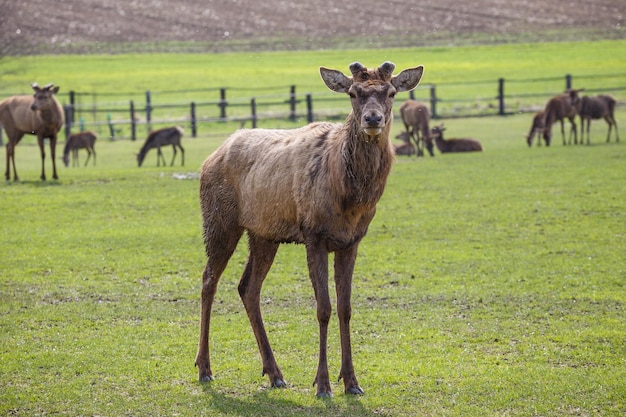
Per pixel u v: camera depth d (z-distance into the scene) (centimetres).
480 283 4669
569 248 5391
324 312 3080
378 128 2908
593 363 3375
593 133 12656
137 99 18125
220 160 3497
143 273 5038
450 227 6103
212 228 3497
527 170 8594
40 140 8769
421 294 4488
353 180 3027
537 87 18188
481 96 17325
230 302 4422
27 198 7638
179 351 3625
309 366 3434
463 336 3772
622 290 4453
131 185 8350
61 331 3909
